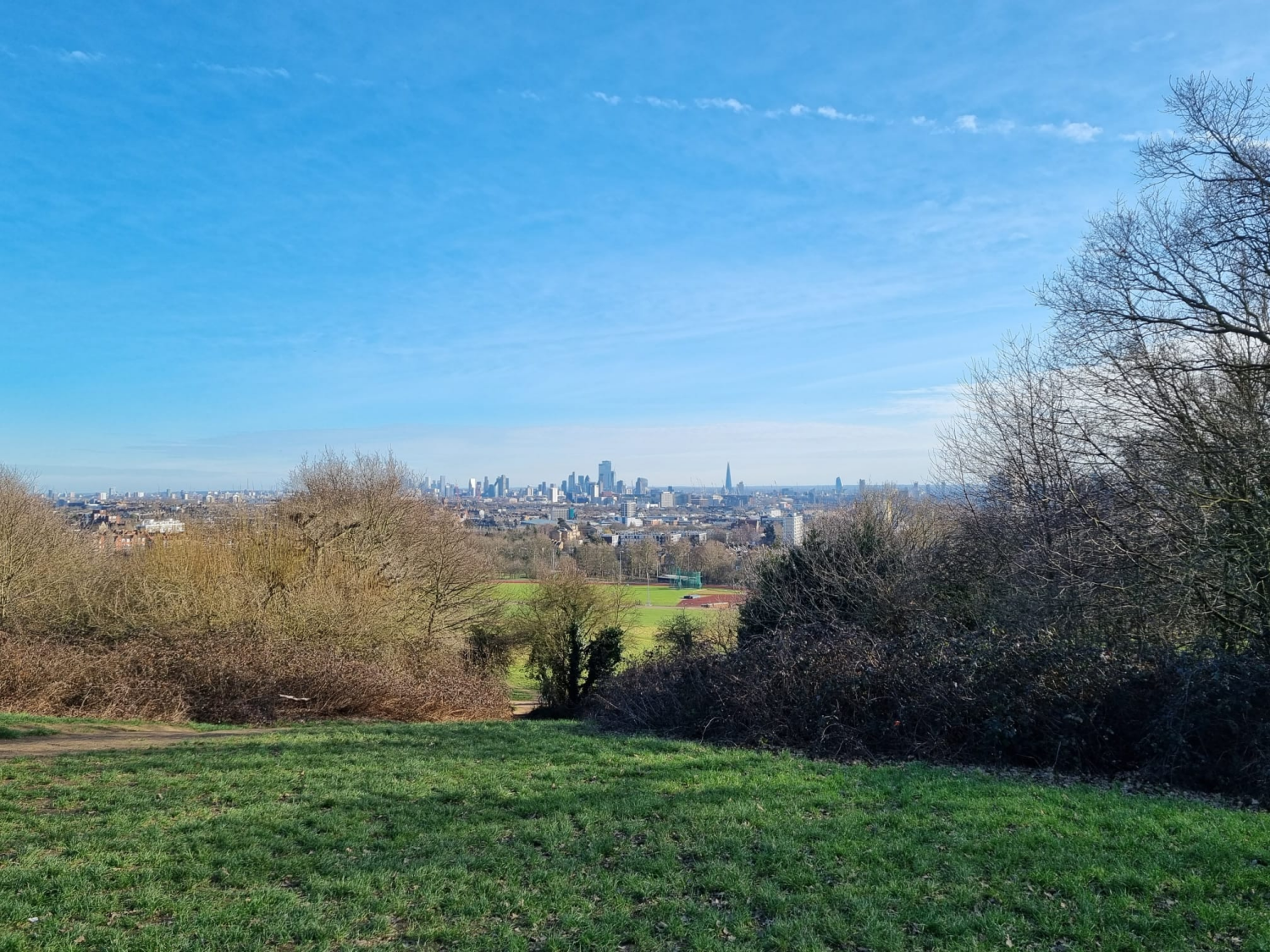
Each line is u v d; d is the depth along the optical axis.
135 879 6.29
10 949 5.08
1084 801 8.38
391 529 33.97
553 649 32.94
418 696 20.67
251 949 5.16
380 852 6.98
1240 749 9.81
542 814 8.14
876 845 7.00
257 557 27.84
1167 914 5.58
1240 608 13.30
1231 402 14.15
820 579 21.00
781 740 12.20
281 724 18.17
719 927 5.55
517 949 5.18
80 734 14.58
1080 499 16.02
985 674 11.55
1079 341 16.53
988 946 5.23
